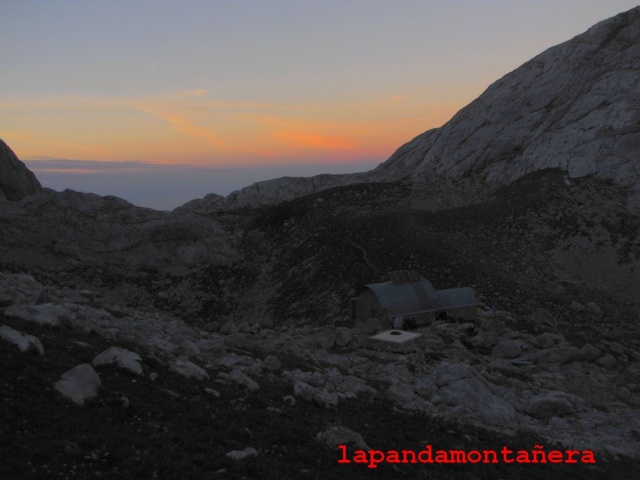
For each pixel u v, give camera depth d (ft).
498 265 249.75
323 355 100.63
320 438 54.44
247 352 87.30
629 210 303.07
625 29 425.28
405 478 51.29
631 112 353.51
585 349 127.34
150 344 70.38
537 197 327.47
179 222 331.98
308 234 352.69
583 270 269.03
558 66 439.22
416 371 98.78
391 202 394.52
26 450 38.24
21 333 53.88
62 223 311.88
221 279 303.27
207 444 46.75
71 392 47.24
